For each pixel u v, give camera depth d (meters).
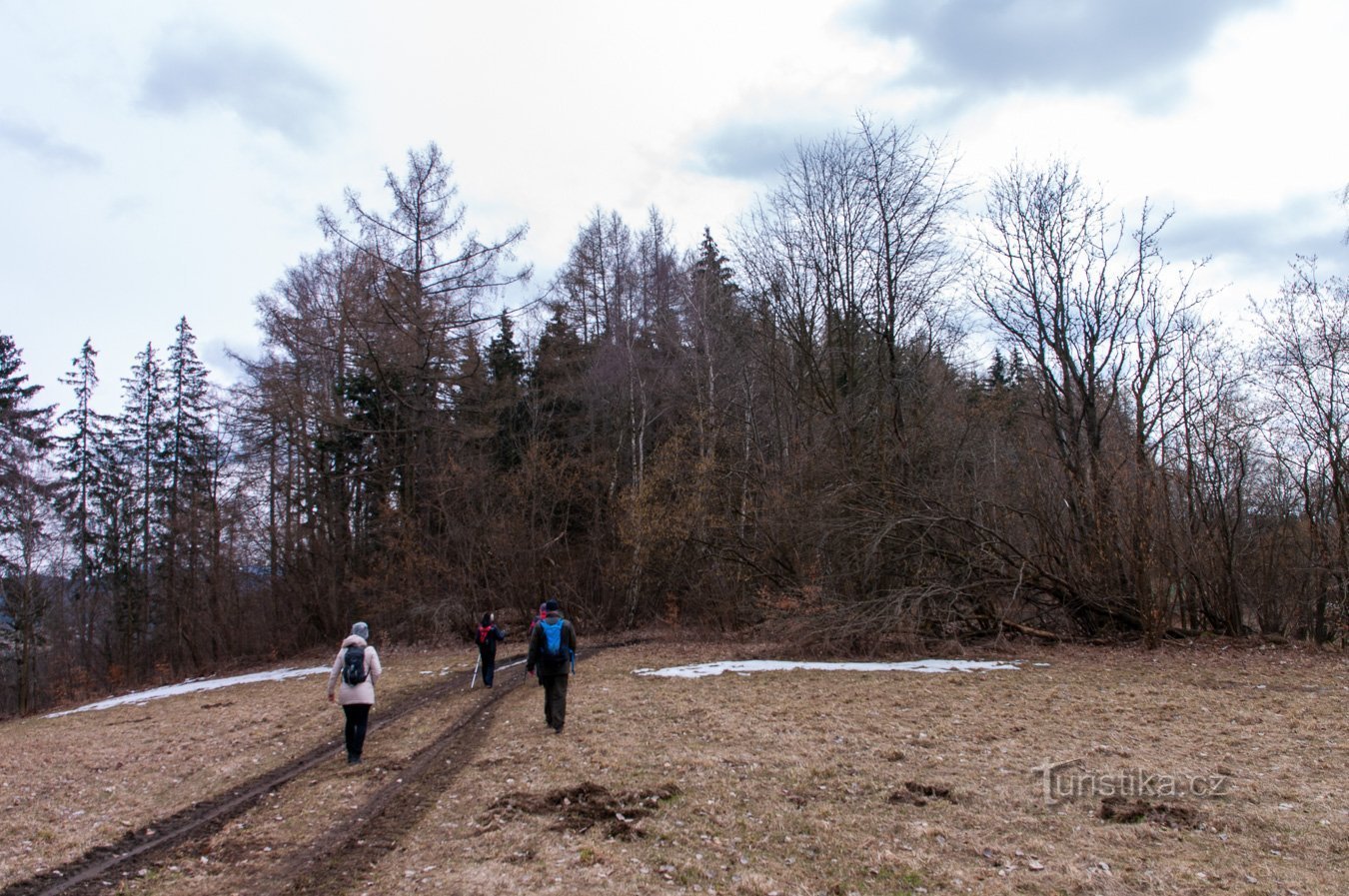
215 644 30.39
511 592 25.52
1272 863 5.51
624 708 11.51
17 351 30.84
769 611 20.38
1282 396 20.06
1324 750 8.40
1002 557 18.38
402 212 25.36
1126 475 18.06
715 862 5.82
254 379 29.05
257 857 6.43
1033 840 6.07
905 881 5.41
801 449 22.41
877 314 21.83
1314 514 20.36
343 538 29.06
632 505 24.00
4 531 28.75
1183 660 15.58
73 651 35.88
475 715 11.98
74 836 7.20
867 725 10.01
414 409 26.78
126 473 35.78
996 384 28.94
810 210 22.72
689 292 27.62
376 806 7.55
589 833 6.47
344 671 9.36
